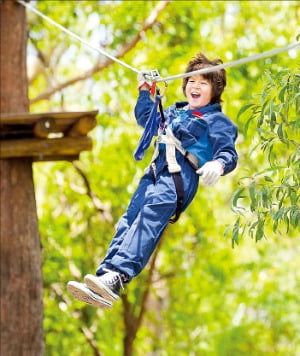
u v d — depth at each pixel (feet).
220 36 54.80
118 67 52.44
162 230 22.27
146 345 61.62
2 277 33.47
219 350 65.41
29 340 33.53
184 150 22.81
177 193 22.36
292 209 24.56
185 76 22.94
